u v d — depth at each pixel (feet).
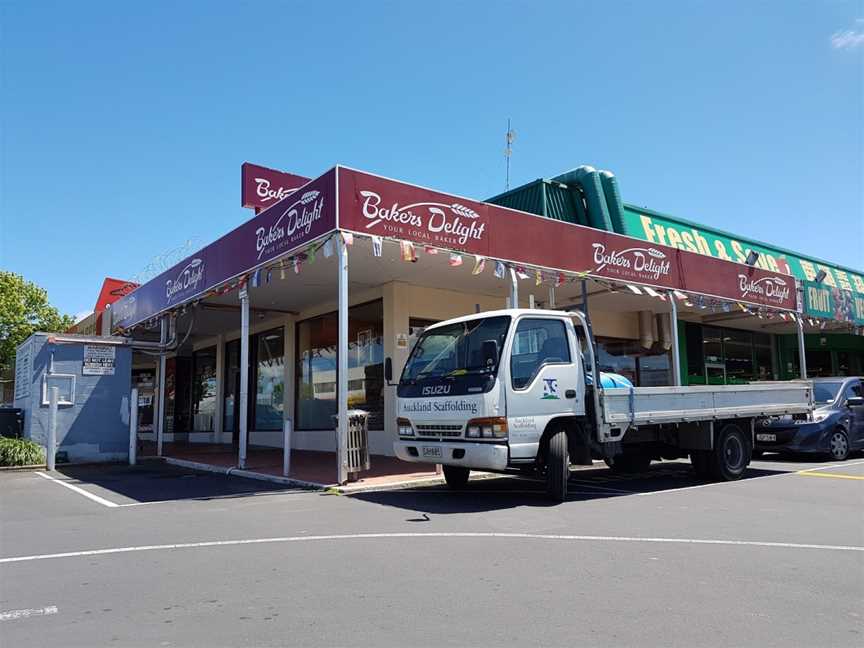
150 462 51.98
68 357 51.72
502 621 13.17
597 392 29.30
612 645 11.90
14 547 20.81
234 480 38.91
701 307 56.70
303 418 61.00
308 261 40.78
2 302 114.32
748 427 36.58
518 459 26.96
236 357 73.72
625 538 20.75
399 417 30.81
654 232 67.46
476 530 22.20
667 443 34.96
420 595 14.92
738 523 23.26
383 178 35.50
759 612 13.71
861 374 89.10
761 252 80.23
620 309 64.80
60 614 14.03
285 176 53.01
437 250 37.19
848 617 13.43
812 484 33.30
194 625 13.17
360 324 53.42
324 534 21.90
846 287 91.35
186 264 50.80
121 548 20.42
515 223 41.45
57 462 50.08
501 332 28.02
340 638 12.34
